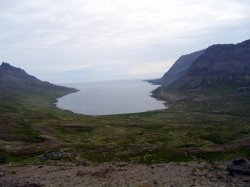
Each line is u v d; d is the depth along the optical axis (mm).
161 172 72625
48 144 122438
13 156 104562
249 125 182125
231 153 96375
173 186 59656
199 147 108625
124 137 142125
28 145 121938
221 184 59594
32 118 196250
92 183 64562
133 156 98312
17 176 75000
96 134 154500
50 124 177375
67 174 74062
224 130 156250
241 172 66625
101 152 105375
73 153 101500
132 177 68438
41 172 78000
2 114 191375
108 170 76625
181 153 98062
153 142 128125
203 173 70312
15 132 146000
